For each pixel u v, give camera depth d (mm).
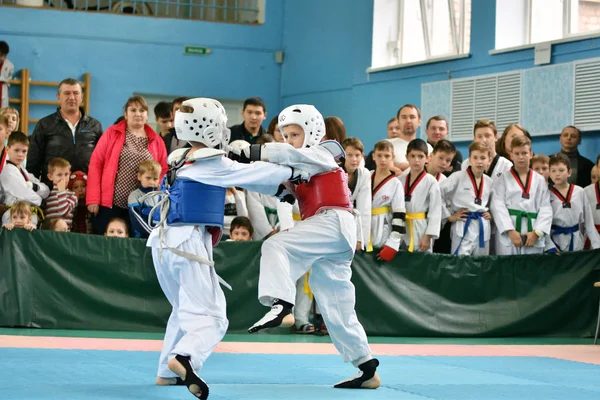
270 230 8609
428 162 9531
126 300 8055
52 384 4816
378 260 8570
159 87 15398
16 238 7832
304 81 15703
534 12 12617
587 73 11562
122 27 15188
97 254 7996
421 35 14422
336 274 5031
